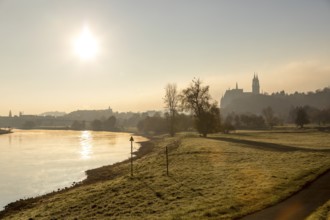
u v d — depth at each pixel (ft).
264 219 56.54
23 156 267.39
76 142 426.92
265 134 353.10
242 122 611.06
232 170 111.65
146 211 71.56
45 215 86.02
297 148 180.65
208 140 245.65
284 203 66.44
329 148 176.86
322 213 55.93
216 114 307.37
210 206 67.36
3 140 475.31
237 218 58.23
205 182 95.20
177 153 177.37
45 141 450.71
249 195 74.02
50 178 171.42
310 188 78.38
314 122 638.53
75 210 85.61
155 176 114.62
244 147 190.19
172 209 69.77
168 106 365.20
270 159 134.10
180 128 448.24
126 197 88.79
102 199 91.71
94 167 206.28
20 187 151.64
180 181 100.78
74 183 153.99
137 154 270.05
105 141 444.96
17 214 99.50
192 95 304.09
